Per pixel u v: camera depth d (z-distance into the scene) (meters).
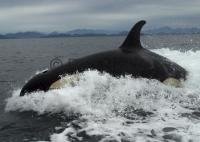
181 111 10.76
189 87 12.88
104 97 11.55
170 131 9.05
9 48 81.12
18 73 24.17
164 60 13.06
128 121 10.00
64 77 11.91
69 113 10.98
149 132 9.09
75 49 61.19
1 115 11.35
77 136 9.12
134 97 11.68
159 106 11.22
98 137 8.95
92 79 11.80
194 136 8.59
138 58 12.41
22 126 10.17
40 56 44.88
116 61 12.20
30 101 11.88
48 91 11.79
